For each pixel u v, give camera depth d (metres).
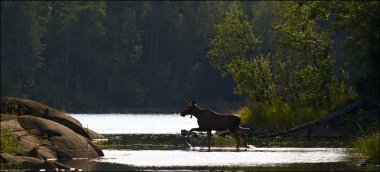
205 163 75.00
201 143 107.06
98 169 68.81
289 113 134.25
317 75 140.50
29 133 82.06
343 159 79.19
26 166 69.62
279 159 79.44
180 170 67.94
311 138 120.50
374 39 118.25
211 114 98.19
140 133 145.88
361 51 120.75
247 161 77.12
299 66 153.38
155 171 67.12
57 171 67.50
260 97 150.50
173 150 93.00
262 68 154.50
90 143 84.81
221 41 165.00
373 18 119.19
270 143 107.44
